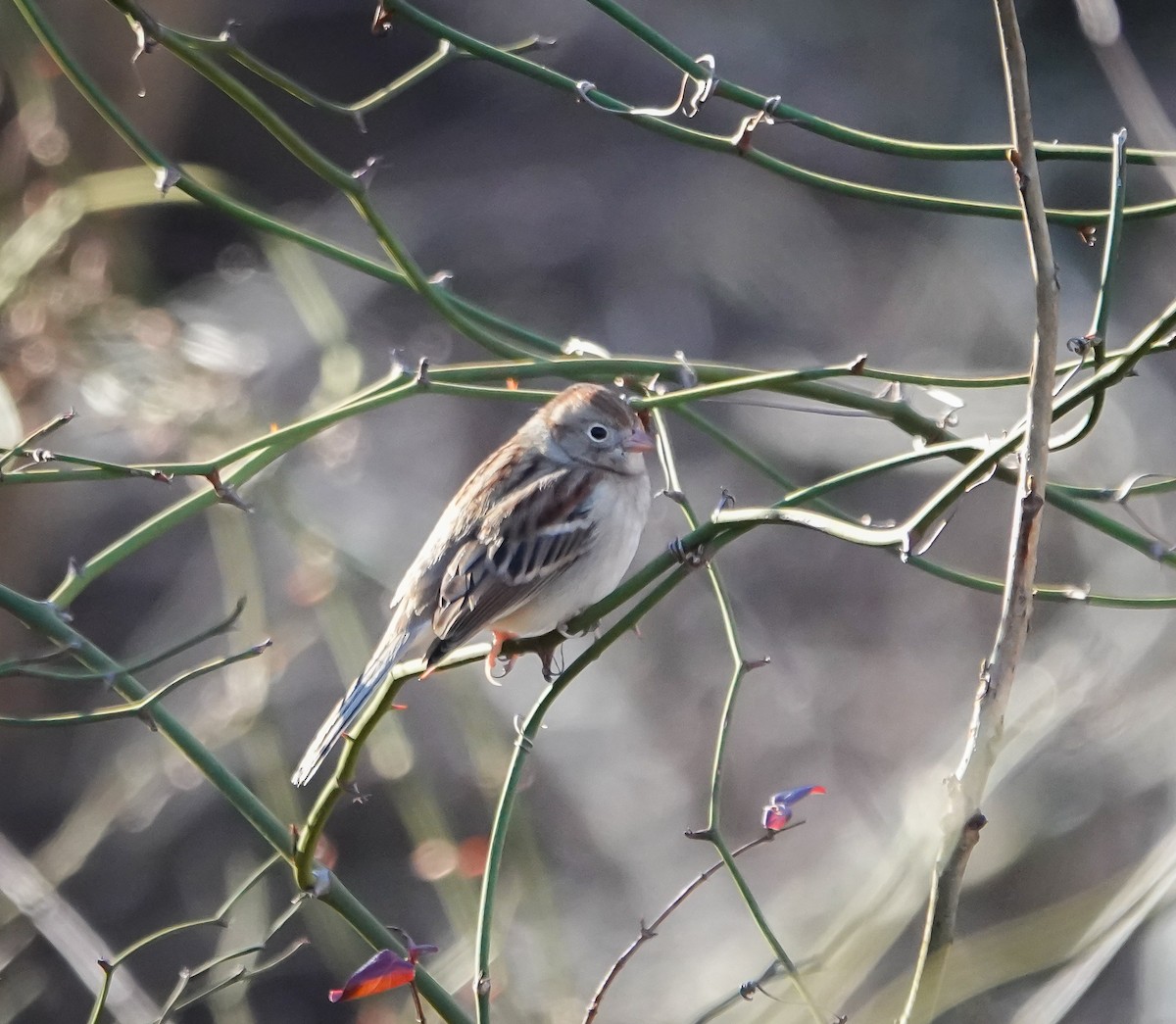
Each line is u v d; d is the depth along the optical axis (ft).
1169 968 31.55
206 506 19.60
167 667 46.88
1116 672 37.65
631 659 47.80
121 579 49.01
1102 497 20.75
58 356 32.96
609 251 59.41
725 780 45.83
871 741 46.91
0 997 37.06
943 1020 29.50
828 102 60.13
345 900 17.75
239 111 61.46
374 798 45.55
